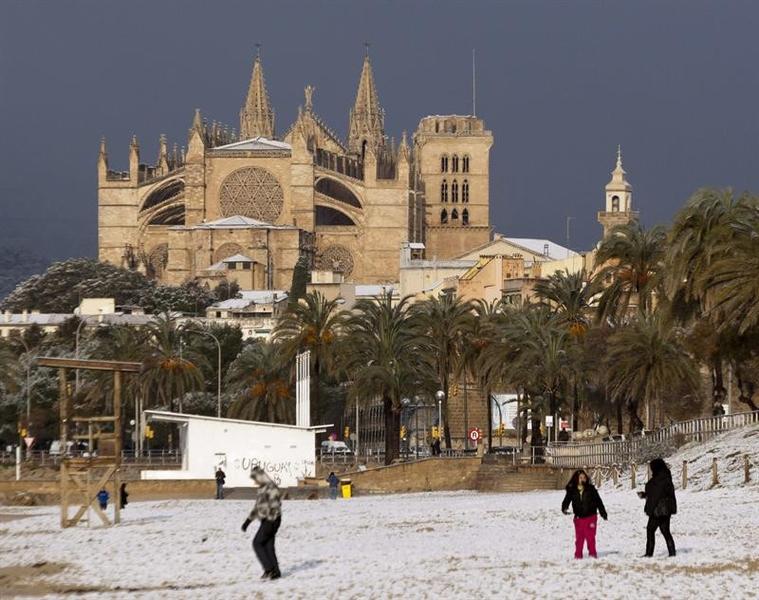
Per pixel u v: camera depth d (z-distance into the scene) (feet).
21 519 388.78
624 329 542.57
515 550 242.37
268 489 218.59
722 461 372.99
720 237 437.17
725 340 472.44
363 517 342.64
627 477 403.34
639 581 196.65
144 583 222.69
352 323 634.43
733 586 190.39
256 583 213.87
